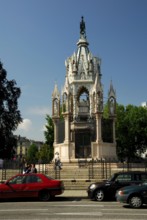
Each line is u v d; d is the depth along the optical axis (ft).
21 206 67.77
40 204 71.31
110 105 171.83
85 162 144.56
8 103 146.20
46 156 286.46
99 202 75.56
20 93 149.28
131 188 66.08
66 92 168.96
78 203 73.26
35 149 479.82
